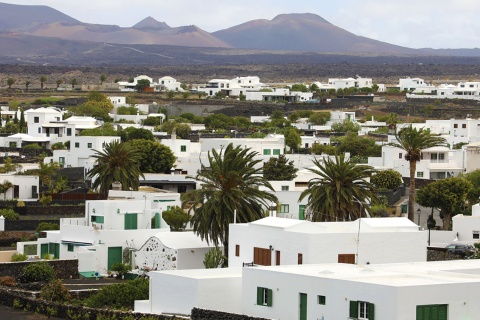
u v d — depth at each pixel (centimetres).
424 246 11781
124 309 11075
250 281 9719
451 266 10300
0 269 13825
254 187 14488
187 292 10181
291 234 11462
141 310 10744
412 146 18088
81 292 12250
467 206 18888
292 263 11444
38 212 19288
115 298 11562
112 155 19938
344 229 11800
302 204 17262
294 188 19525
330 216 14338
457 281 8788
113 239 15088
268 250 11731
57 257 15412
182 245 14338
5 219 18338
